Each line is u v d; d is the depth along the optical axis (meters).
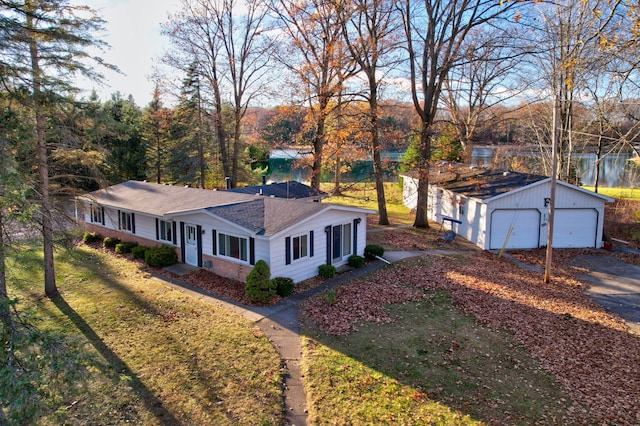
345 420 7.84
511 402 8.50
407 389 8.84
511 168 43.56
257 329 11.68
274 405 8.29
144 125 39.66
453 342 11.11
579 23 21.30
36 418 5.35
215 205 18.23
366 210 18.69
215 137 39.75
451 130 27.19
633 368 10.03
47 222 11.86
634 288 16.36
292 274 15.45
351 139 27.27
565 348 11.01
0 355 5.68
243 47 34.75
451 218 25.94
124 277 16.55
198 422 7.74
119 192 23.92
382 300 14.03
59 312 12.76
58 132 11.89
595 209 23.05
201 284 15.55
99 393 8.48
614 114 23.20
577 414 8.17
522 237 22.84
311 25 26.20
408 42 24.00
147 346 10.58
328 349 10.52
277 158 83.81
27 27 10.70
